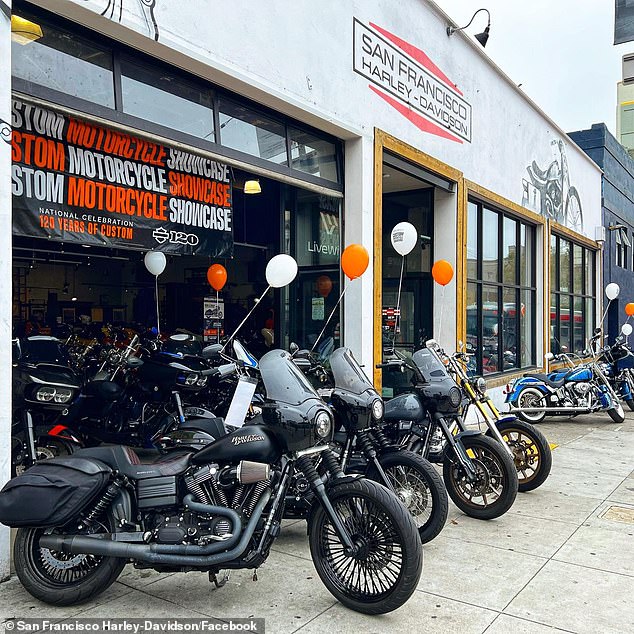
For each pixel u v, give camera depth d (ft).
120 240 16.70
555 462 24.76
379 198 25.53
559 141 48.60
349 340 24.76
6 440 12.77
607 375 38.45
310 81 21.44
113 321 37.81
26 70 14.35
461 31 31.86
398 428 15.98
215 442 11.78
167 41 16.34
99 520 11.91
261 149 20.94
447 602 12.03
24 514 11.04
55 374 15.84
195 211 18.92
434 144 29.76
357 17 23.94
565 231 50.16
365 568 11.60
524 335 44.14
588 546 15.21
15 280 35.73
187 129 18.25
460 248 32.48
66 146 15.40
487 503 18.01
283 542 15.10
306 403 11.55
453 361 18.85
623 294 69.10
